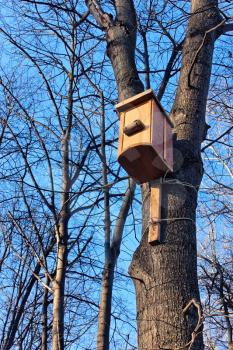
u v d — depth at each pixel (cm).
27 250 584
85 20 502
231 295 567
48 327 523
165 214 312
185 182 325
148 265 301
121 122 364
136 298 301
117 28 429
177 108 364
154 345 274
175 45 512
